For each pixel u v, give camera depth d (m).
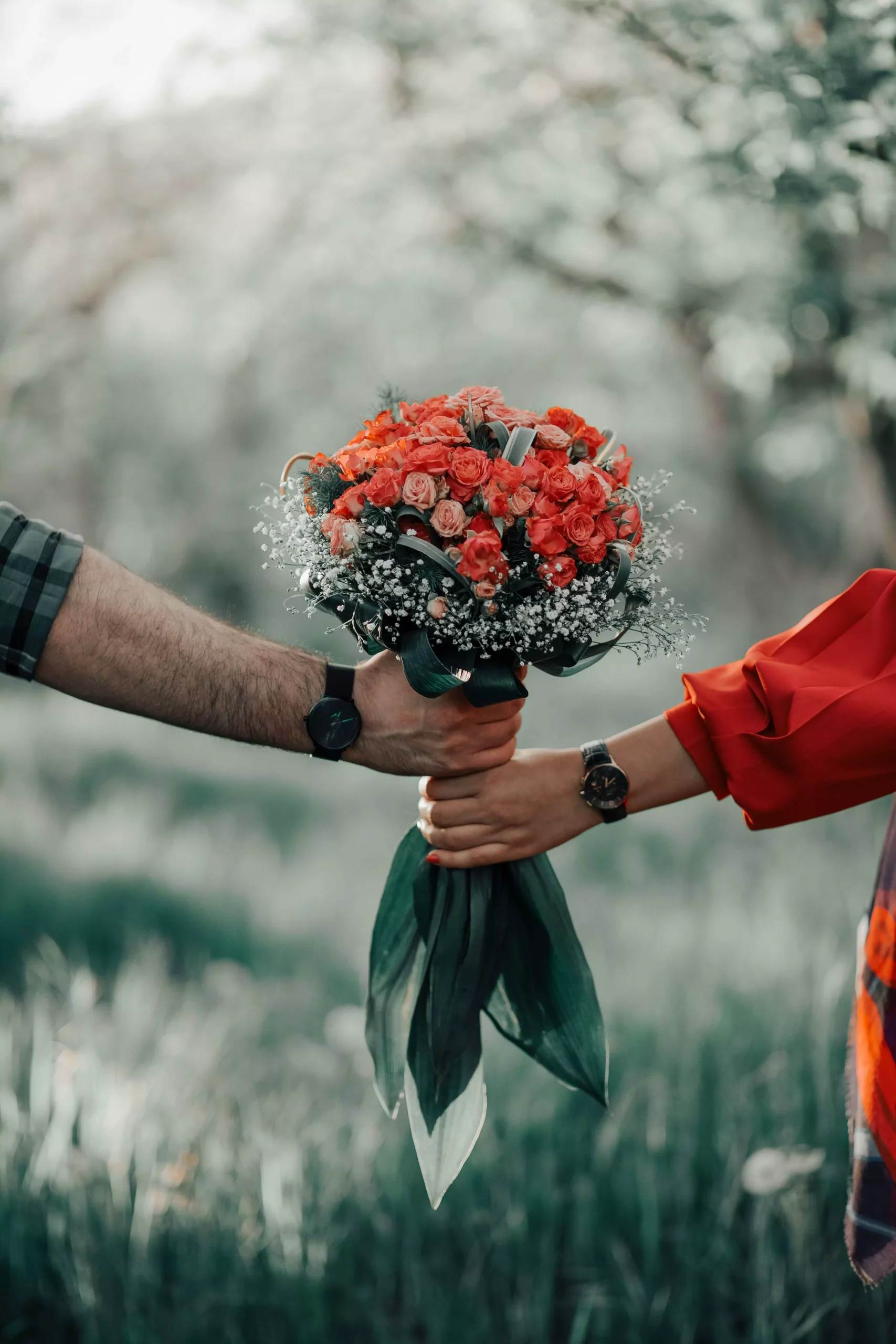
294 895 5.20
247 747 8.85
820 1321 1.97
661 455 12.84
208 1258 2.11
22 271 6.27
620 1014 3.12
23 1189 2.20
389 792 7.80
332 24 4.34
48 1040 2.71
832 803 1.53
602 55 3.94
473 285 7.27
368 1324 2.10
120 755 7.73
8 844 5.18
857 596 1.57
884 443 4.32
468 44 4.21
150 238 5.97
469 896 1.69
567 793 1.66
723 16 2.78
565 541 1.44
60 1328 2.06
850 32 2.59
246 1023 3.42
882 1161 1.44
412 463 1.44
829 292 3.76
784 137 2.81
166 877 5.02
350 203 5.21
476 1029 1.68
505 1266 2.17
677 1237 2.16
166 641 1.56
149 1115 2.41
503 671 1.51
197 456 13.08
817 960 3.15
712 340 4.82
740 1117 2.45
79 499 13.21
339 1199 2.30
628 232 4.71
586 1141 2.51
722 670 1.65
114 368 10.76
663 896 4.91
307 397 12.21
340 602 1.53
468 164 4.78
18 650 1.52
